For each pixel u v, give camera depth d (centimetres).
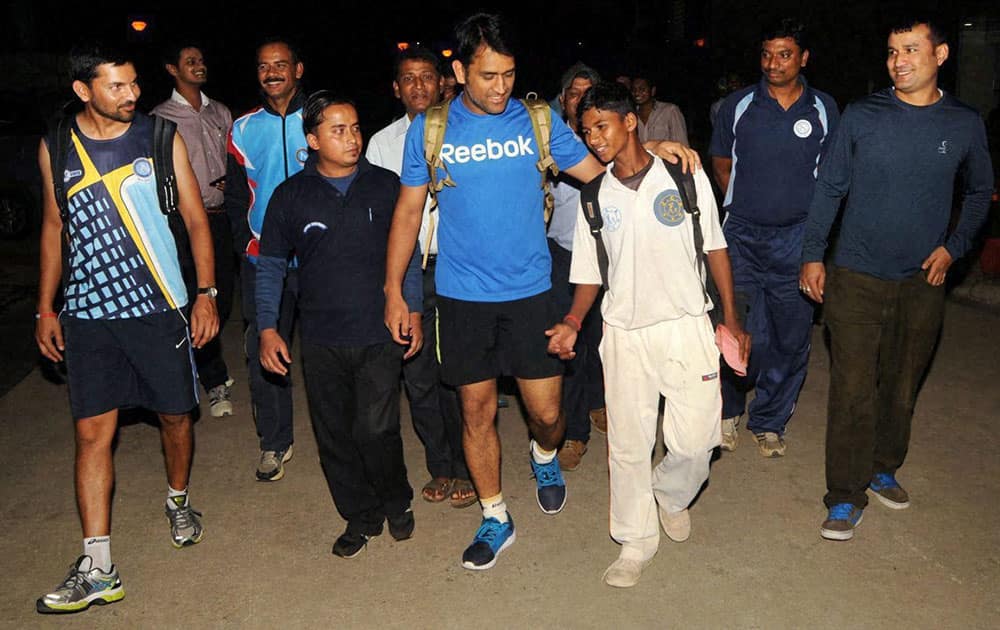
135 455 533
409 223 383
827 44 1356
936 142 381
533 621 367
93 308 379
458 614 373
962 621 357
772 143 463
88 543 384
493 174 368
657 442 523
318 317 388
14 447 551
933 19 377
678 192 356
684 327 368
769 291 486
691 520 439
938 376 615
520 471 501
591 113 344
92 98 360
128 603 388
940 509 442
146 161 375
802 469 489
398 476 413
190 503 473
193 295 432
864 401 408
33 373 680
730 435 511
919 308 409
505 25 348
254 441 548
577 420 497
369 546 427
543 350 393
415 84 436
